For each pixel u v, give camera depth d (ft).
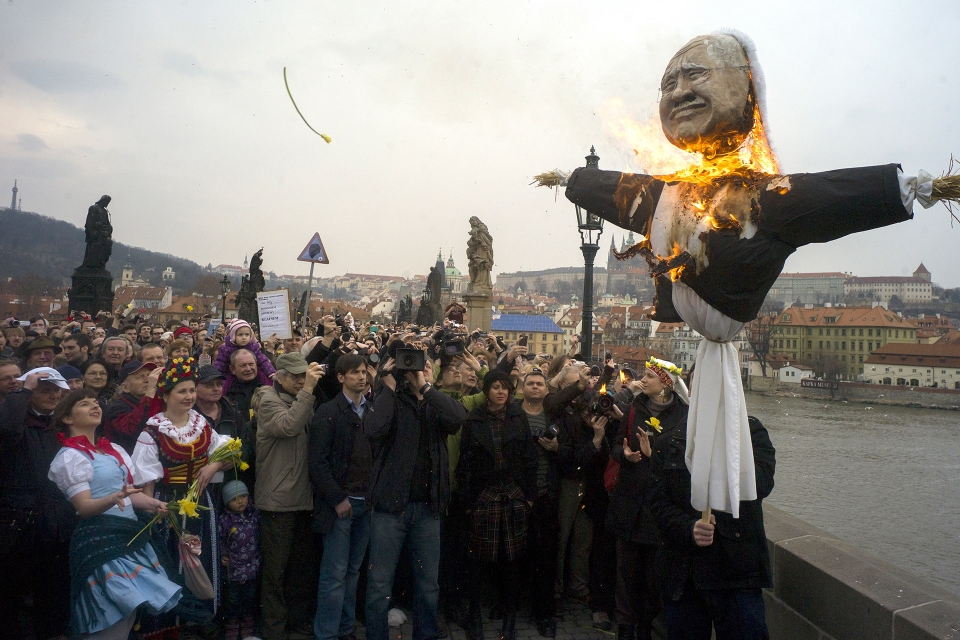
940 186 7.41
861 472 111.45
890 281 432.25
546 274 654.12
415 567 14.65
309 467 14.52
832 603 11.22
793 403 222.69
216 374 15.08
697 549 10.55
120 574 12.37
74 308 66.90
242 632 15.16
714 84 8.05
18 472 14.26
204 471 13.85
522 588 17.39
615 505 14.69
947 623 9.52
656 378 14.06
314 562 16.14
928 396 220.23
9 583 14.33
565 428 16.51
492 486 15.29
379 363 16.72
